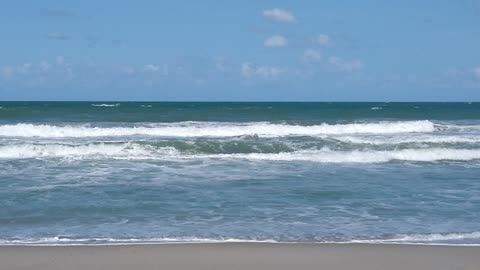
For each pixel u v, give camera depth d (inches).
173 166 578.2
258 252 277.7
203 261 261.4
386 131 920.9
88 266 251.8
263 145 694.5
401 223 352.8
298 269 251.1
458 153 671.8
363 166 604.1
